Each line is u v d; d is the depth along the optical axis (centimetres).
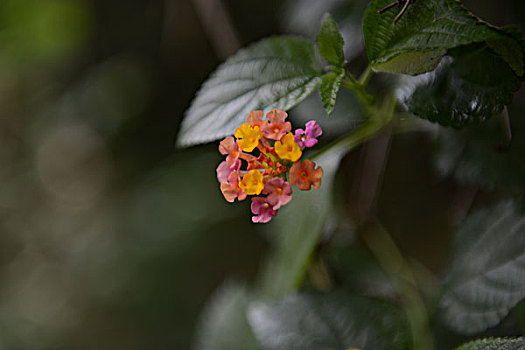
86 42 106
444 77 36
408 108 36
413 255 68
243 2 79
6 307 112
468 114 36
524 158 39
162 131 108
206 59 94
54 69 110
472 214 39
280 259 40
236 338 41
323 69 36
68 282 108
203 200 82
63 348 107
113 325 106
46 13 90
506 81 36
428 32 35
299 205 40
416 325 40
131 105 106
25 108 112
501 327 39
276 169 35
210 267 102
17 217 117
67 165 115
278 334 39
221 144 35
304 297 39
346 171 47
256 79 36
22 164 117
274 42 37
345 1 43
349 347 38
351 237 45
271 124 35
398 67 35
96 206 112
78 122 108
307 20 44
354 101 39
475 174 39
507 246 38
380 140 46
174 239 88
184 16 86
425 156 65
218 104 36
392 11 35
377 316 38
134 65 105
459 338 39
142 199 89
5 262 117
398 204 69
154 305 101
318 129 35
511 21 42
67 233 113
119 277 99
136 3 104
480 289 38
